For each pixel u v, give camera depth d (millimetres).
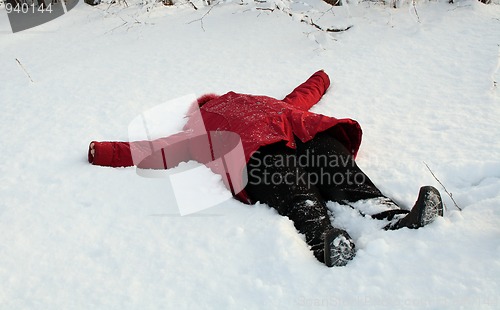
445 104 3779
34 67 5473
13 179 3348
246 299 2234
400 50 4762
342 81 4328
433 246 2293
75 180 3248
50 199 3098
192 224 2766
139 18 6547
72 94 4656
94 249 2660
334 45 5020
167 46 5523
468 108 3670
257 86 4422
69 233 2795
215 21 6004
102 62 5340
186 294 2312
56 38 6414
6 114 4395
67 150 3648
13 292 2422
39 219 2930
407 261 2250
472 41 4730
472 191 2744
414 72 4344
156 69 4996
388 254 2295
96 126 3992
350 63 4641
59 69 5285
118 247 2656
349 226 2639
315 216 2562
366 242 2422
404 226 2428
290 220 2629
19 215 2977
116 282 2428
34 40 6492
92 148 3338
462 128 3408
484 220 2443
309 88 3992
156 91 4516
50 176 3328
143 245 2652
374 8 5703
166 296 2312
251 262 2443
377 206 2629
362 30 5242
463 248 2260
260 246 2520
